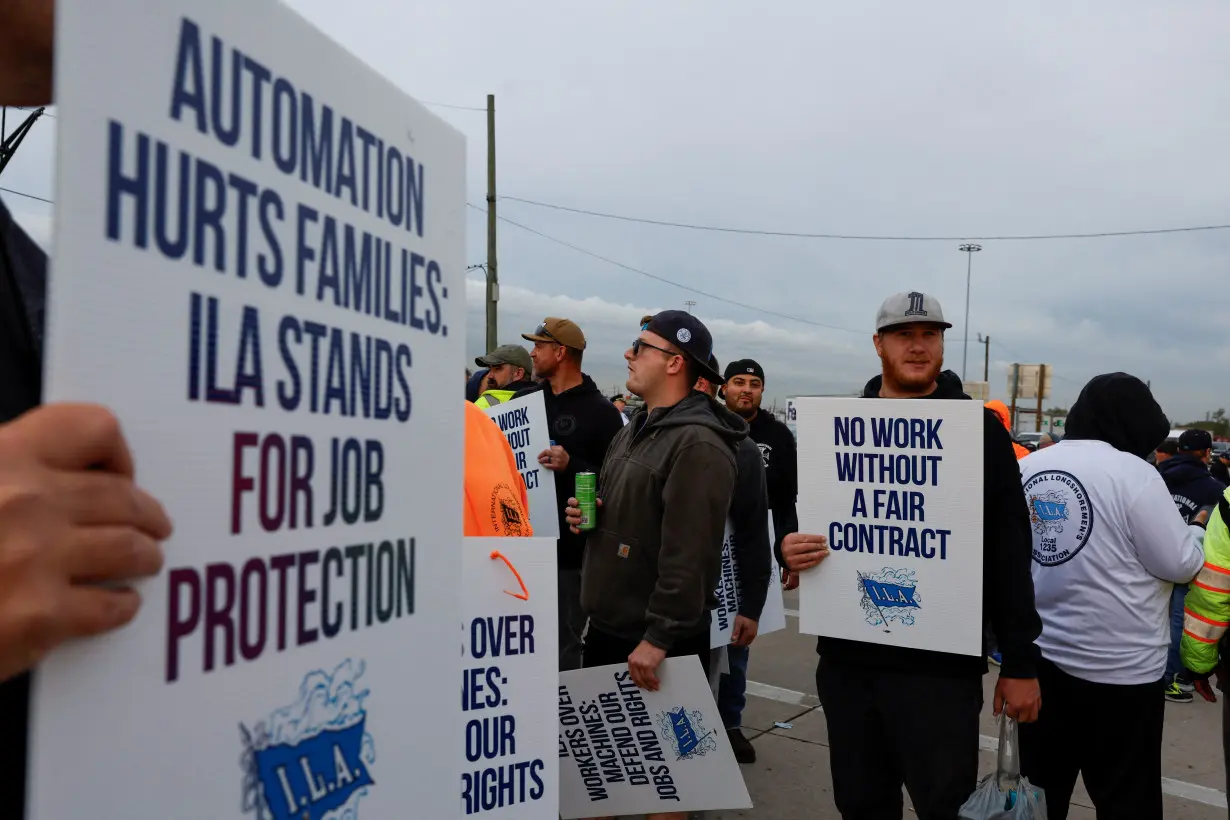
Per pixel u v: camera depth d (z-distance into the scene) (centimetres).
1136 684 259
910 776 239
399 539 85
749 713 495
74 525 48
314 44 73
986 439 238
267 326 67
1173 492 621
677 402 282
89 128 51
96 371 52
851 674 251
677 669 257
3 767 59
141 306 55
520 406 413
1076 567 265
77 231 50
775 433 477
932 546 238
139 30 55
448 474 95
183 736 59
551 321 463
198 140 60
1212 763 441
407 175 88
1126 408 276
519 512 192
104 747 53
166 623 57
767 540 356
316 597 73
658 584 259
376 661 81
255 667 66
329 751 74
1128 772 262
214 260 61
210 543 61
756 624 350
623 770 268
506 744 169
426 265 92
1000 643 236
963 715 234
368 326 81
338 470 76
